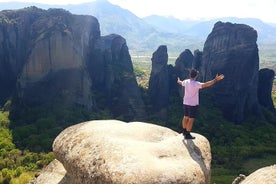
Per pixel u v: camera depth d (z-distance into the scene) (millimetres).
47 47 115188
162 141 18375
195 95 18109
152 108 130875
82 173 16672
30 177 69688
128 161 15648
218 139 112062
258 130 126125
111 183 15156
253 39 132000
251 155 100875
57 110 110250
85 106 118562
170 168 15578
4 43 129375
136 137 18656
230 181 75250
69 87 117625
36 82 114812
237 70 131625
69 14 129625
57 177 21859
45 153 84375
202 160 17359
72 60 118438
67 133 19562
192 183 15375
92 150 17109
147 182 14781
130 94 132375
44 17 125562
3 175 71125
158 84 133000
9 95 127375
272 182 14883
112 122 20484
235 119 131125
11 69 130250
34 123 103500
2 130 99750
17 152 84500
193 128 116250
